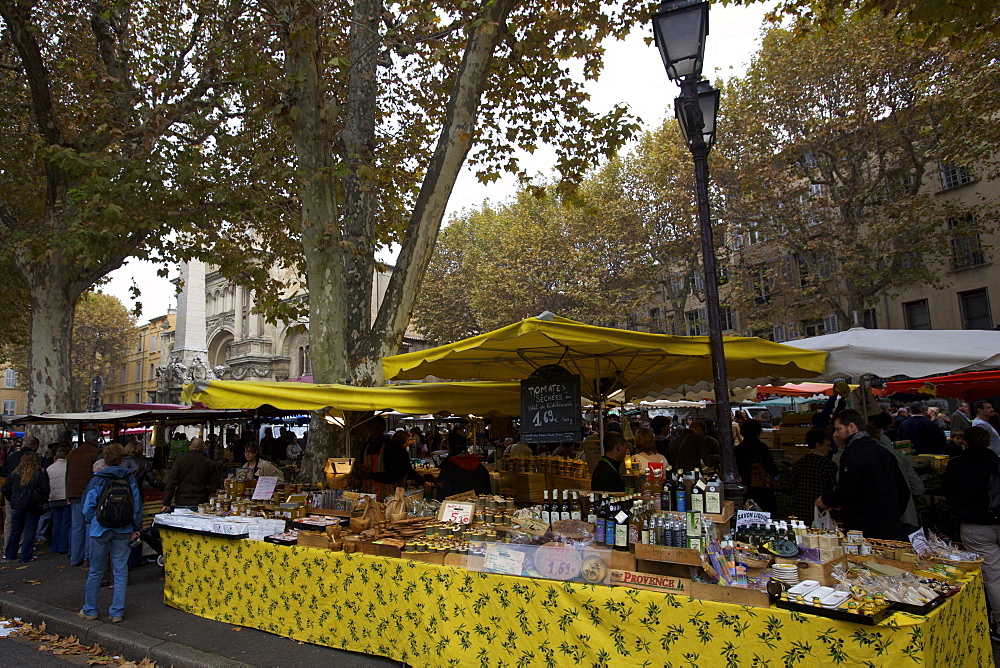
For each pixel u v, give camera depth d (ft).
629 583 11.73
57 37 38.78
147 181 31.42
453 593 13.55
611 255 89.20
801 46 60.90
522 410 18.84
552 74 34.76
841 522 17.21
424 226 26.43
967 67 47.26
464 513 16.72
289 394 20.38
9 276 49.14
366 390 21.49
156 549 25.30
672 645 10.72
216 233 42.75
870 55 57.57
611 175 87.04
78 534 27.45
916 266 64.18
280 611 16.96
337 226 26.68
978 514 15.94
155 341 209.97
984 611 12.67
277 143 36.70
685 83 16.57
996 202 67.82
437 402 22.62
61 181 38.14
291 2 26.30
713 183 72.84
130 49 36.50
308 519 18.99
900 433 36.11
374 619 15.01
